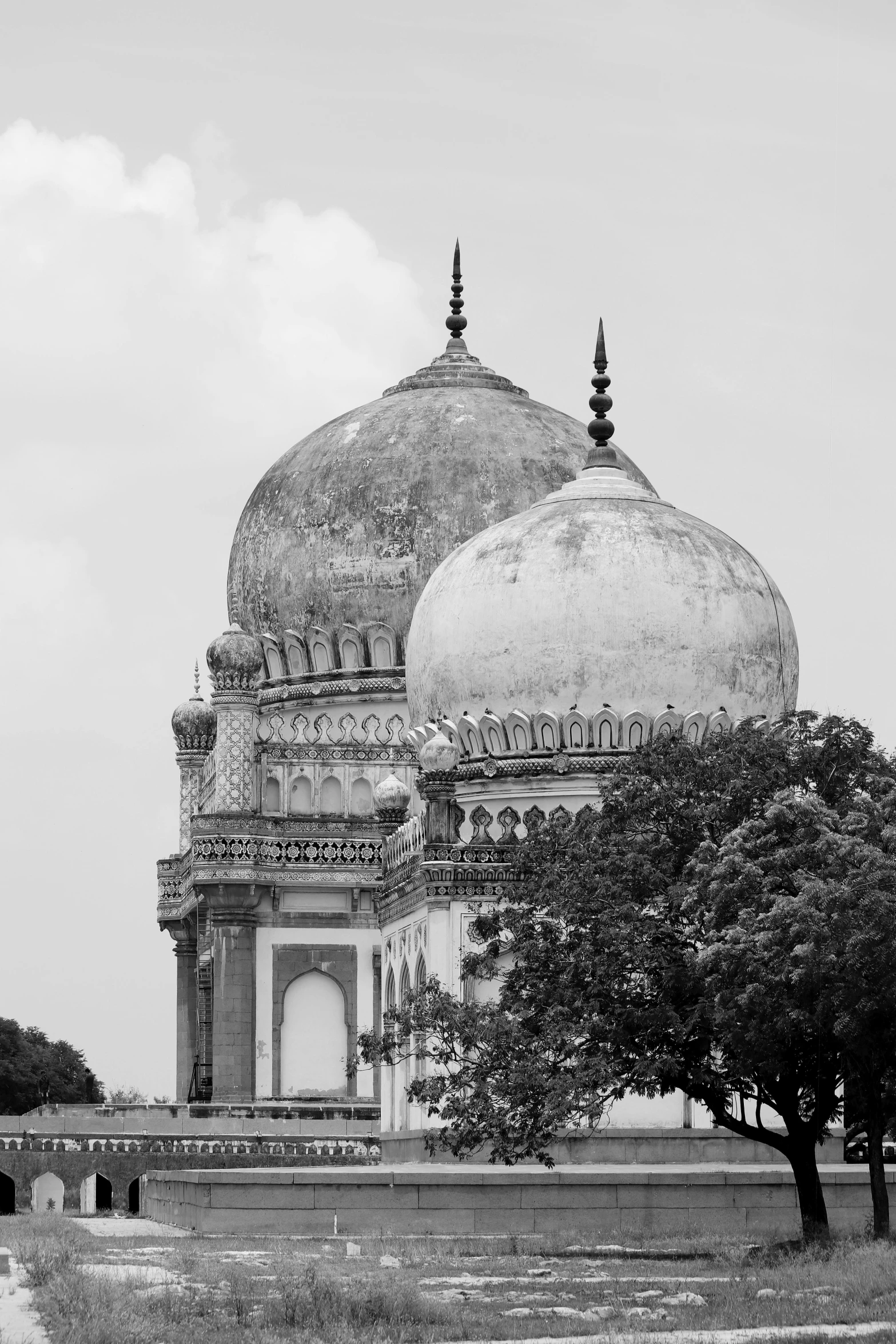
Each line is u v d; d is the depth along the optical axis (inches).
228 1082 2204.7
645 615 1921.8
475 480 2433.6
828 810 1259.8
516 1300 1010.1
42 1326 840.3
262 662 2298.2
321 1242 1382.9
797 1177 1342.3
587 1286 1072.8
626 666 1914.4
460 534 2417.6
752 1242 1378.0
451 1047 1406.3
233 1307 928.9
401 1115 1879.9
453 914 1744.6
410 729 2151.8
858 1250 1152.8
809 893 1179.3
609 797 1416.1
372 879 2252.7
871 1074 1254.9
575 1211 1471.5
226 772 2250.2
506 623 1939.0
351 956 2257.6
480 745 1947.6
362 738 2393.0
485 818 1868.8
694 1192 1476.4
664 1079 1341.0
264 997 2239.2
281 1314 910.4
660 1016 1304.1
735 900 1247.5
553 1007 1353.3
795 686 2044.8
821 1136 1480.1
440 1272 1166.3
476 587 1972.2
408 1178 1477.6
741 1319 906.7
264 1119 2111.2
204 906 2319.1
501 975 1451.8
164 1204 1721.2
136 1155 2028.8
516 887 1432.1
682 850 1373.0
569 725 1910.7
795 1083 1333.7
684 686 1924.2
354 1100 2206.0
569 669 1915.6
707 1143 1673.2
